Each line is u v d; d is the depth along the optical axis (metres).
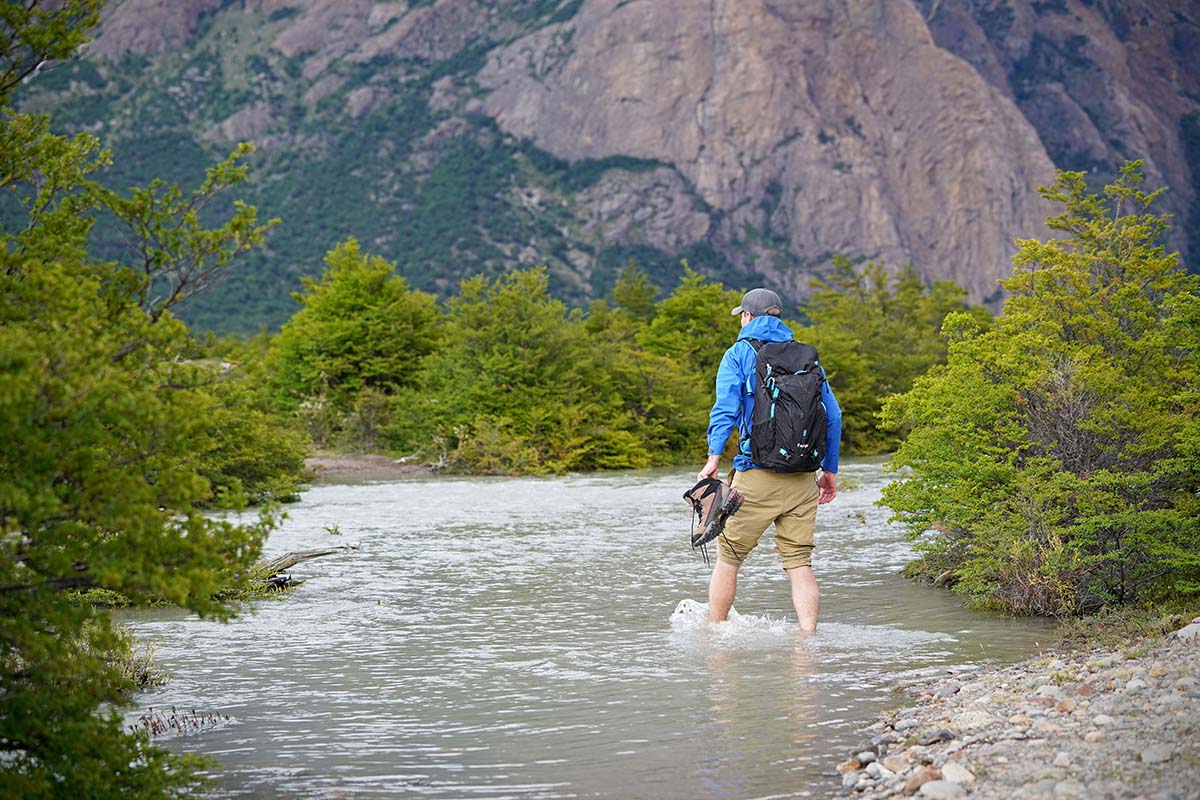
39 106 182.88
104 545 4.24
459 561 12.46
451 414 33.81
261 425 20.14
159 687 6.83
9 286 4.57
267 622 8.90
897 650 7.49
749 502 8.12
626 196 175.75
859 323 55.75
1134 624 7.61
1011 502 9.36
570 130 186.12
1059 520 9.22
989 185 198.88
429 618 9.05
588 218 173.38
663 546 13.72
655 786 4.88
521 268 159.38
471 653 7.70
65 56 5.16
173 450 4.37
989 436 9.91
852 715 5.88
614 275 163.50
